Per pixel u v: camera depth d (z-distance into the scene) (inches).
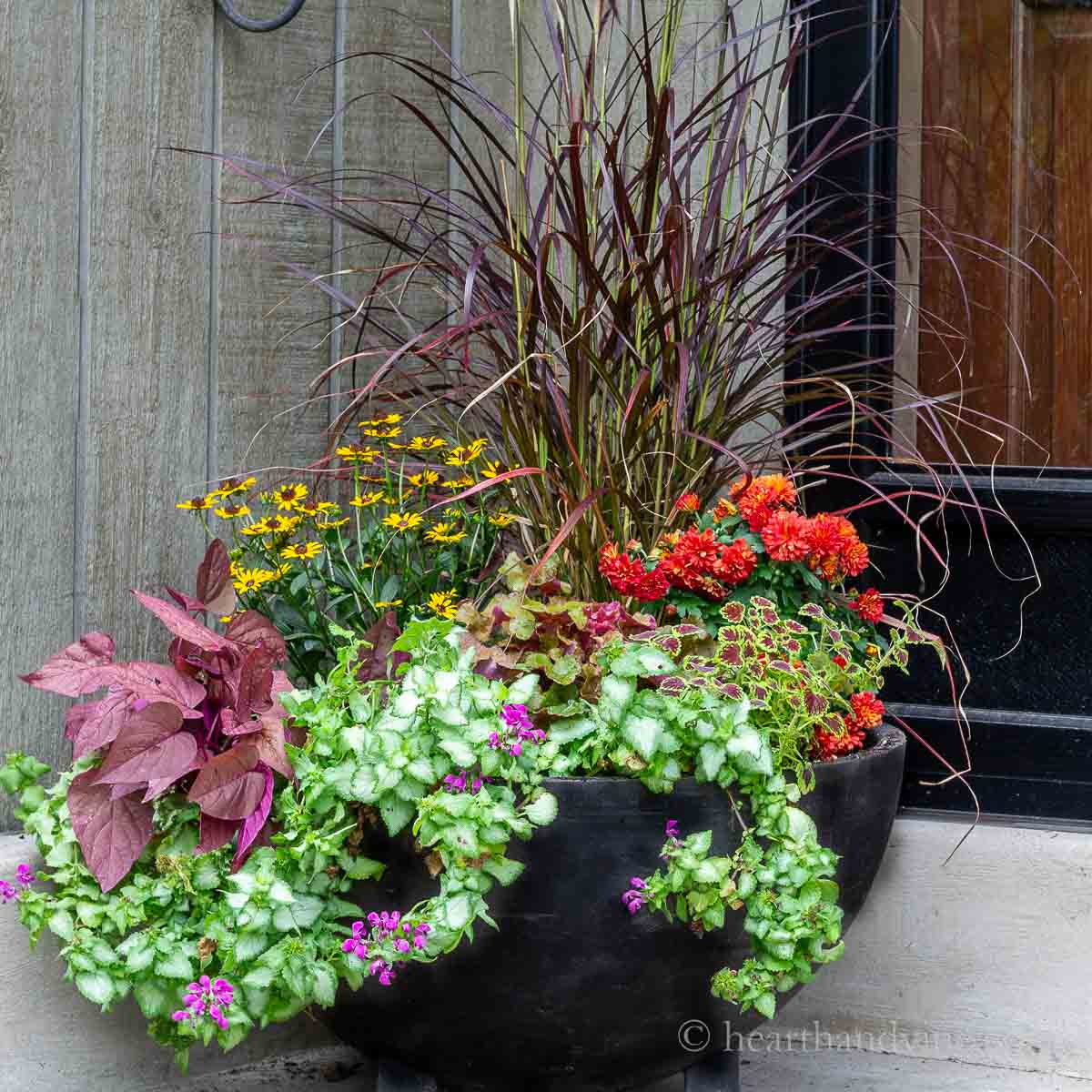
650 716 54.7
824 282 83.3
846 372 82.7
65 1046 65.7
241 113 79.2
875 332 82.8
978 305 83.1
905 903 76.3
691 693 55.0
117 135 72.7
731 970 56.6
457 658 56.1
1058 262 81.9
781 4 85.6
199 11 76.8
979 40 82.2
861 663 70.9
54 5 69.6
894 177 82.8
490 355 84.2
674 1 77.2
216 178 77.9
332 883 55.4
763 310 74.2
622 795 54.5
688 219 70.0
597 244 71.9
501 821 52.1
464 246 77.3
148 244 74.4
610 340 68.1
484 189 91.7
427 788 54.1
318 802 54.2
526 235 76.2
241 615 61.7
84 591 71.4
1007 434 82.7
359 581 76.0
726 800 55.9
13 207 67.9
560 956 55.5
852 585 83.3
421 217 88.1
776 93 85.1
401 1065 62.0
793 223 74.7
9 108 67.7
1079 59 80.9
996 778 80.2
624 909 55.1
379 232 73.6
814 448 83.0
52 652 69.9
